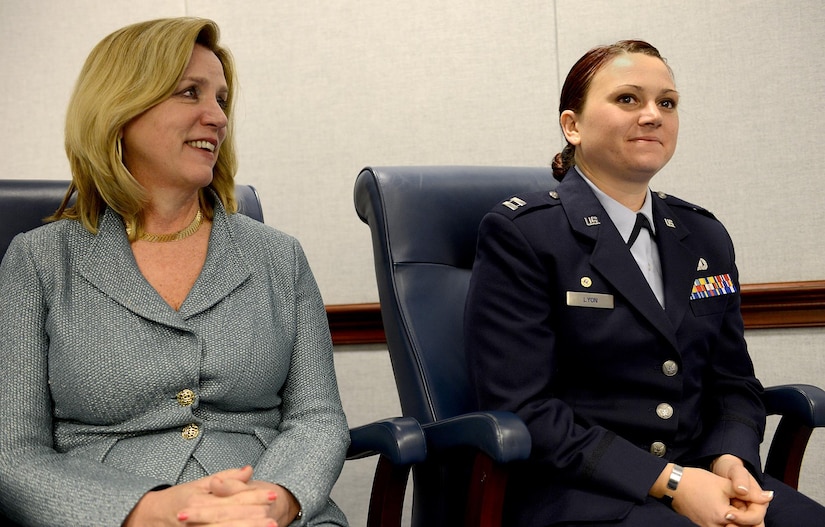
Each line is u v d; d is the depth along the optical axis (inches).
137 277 57.6
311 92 103.8
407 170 73.8
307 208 104.0
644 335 59.9
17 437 52.9
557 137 100.2
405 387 68.1
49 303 56.7
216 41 62.5
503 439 52.2
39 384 55.4
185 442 55.6
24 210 67.0
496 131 101.3
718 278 65.1
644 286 60.7
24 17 107.9
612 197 64.8
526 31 100.7
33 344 55.7
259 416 59.9
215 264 59.9
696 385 62.2
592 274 61.2
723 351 65.2
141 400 55.4
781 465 66.1
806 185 96.2
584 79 64.6
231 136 65.2
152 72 58.0
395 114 102.6
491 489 53.8
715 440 61.5
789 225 96.5
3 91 108.3
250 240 62.9
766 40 96.8
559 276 61.1
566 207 63.6
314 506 52.9
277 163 104.6
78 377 54.9
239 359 57.5
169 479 53.6
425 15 102.0
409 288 69.6
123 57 58.7
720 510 53.4
